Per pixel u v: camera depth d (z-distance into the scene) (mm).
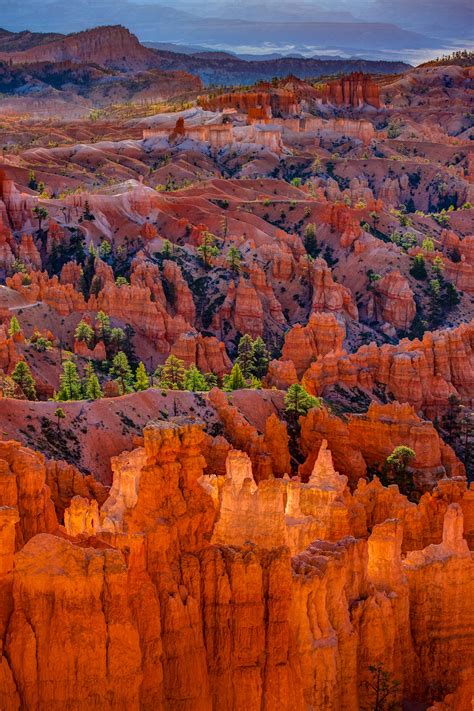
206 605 52281
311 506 81562
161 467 54125
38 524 55344
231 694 51969
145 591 49969
